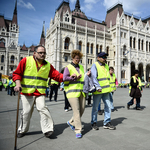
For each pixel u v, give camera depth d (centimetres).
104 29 4488
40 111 343
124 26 4619
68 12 3962
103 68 435
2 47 5541
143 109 761
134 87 717
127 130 404
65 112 674
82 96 386
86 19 4722
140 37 4975
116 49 4441
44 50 345
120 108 792
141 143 311
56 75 390
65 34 3862
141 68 5456
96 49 4422
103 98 429
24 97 347
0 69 5459
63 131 395
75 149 280
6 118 538
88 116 585
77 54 384
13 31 6406
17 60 5716
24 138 339
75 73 373
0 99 1179
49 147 289
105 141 323
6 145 296
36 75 348
